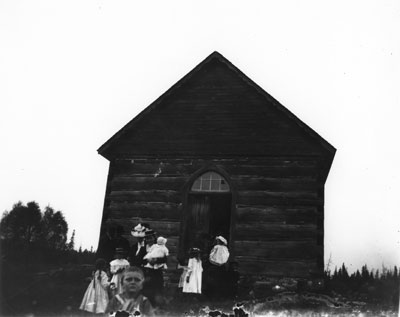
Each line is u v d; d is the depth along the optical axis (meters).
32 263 14.42
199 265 12.55
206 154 15.17
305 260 13.67
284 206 14.23
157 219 14.78
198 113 15.67
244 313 11.79
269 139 14.94
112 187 15.34
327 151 14.48
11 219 16.72
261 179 14.57
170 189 15.04
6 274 13.26
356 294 12.83
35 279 13.13
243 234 14.09
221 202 16.05
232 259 13.84
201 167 15.05
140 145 15.66
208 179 15.11
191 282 12.35
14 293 12.54
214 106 15.66
